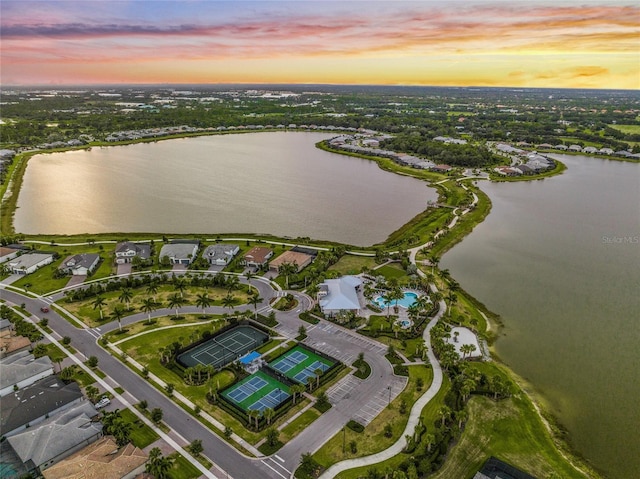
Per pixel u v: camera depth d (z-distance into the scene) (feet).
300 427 318.45
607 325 460.55
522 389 363.35
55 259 611.88
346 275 555.69
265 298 505.25
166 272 573.33
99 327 446.19
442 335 415.44
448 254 638.53
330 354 404.98
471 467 285.02
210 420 325.83
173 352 400.88
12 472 276.82
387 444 302.86
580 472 286.25
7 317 456.04
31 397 332.60
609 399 353.72
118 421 298.35
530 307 495.00
